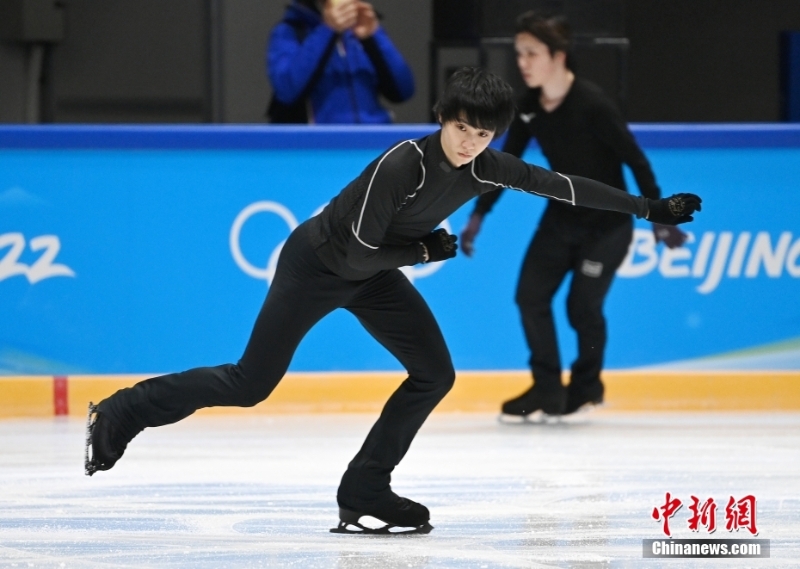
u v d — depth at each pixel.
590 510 14.45
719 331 24.12
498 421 22.62
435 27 27.61
